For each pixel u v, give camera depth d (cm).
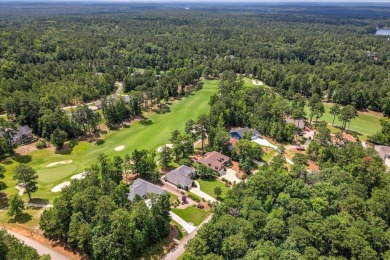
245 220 5728
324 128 10412
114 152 10356
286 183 6962
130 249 5625
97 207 5822
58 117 11150
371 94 14750
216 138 10162
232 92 14262
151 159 8456
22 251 4984
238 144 9631
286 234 5653
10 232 6331
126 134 11906
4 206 7212
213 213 6725
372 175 7531
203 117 10706
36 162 9625
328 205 6350
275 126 11194
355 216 6181
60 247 6034
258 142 11031
